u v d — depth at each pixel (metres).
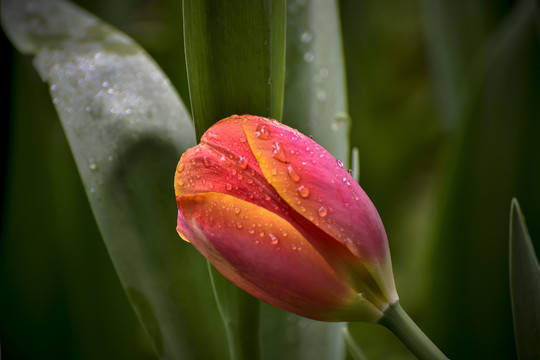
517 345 0.30
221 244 0.27
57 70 0.36
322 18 0.39
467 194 0.46
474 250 0.46
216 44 0.30
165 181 0.34
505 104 0.46
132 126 0.35
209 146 0.28
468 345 0.46
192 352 0.34
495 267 0.46
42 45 0.37
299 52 0.38
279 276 0.27
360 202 0.28
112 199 0.34
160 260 0.34
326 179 0.28
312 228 0.28
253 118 0.28
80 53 0.37
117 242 0.34
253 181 0.28
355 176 0.33
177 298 0.34
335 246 0.28
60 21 0.38
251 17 0.30
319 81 0.38
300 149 0.28
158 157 0.35
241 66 0.30
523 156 0.46
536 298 0.30
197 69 0.30
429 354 0.28
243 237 0.27
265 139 0.28
